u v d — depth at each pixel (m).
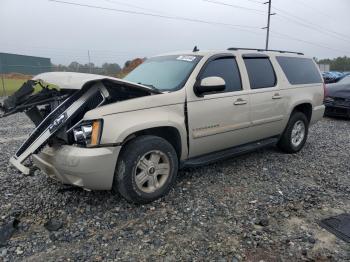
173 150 4.02
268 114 5.32
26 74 25.70
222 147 4.77
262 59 5.47
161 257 2.94
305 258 2.94
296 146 6.11
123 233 3.30
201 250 3.04
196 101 4.24
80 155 3.39
